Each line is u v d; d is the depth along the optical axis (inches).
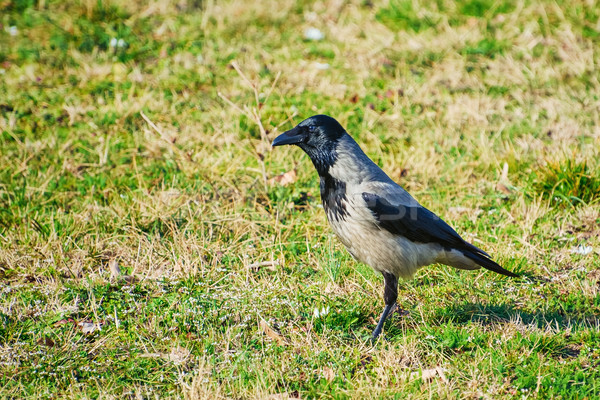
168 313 328.2
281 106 573.6
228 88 611.5
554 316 330.0
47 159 490.9
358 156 330.0
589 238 402.6
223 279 359.6
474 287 354.3
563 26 698.8
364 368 295.3
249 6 759.1
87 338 313.7
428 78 624.1
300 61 660.7
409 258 326.6
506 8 741.3
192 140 520.7
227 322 322.7
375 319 336.8
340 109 569.3
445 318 330.3
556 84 608.1
